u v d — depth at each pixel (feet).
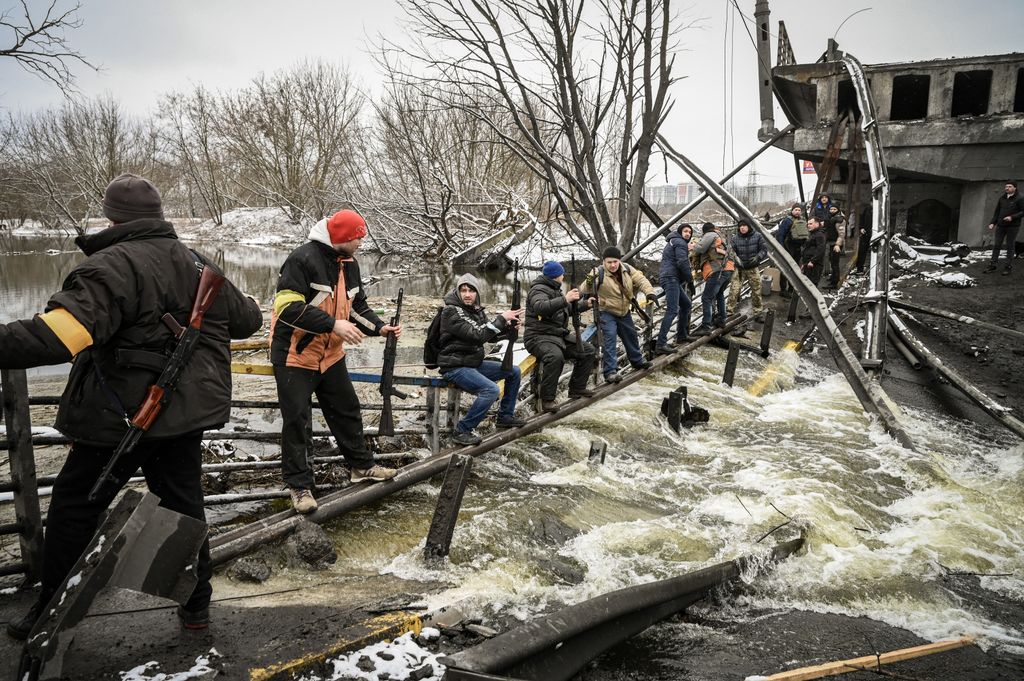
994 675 13.17
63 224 135.23
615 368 29.37
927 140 60.13
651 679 12.48
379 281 74.13
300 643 11.38
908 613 15.44
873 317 37.27
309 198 141.59
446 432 21.39
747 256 46.34
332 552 14.84
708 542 17.85
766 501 20.59
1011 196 52.75
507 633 11.10
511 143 50.03
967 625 15.02
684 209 47.29
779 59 64.44
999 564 18.11
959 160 60.23
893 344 41.91
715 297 40.29
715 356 38.93
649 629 14.02
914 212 67.92
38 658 8.76
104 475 9.50
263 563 13.85
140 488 16.81
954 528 20.01
